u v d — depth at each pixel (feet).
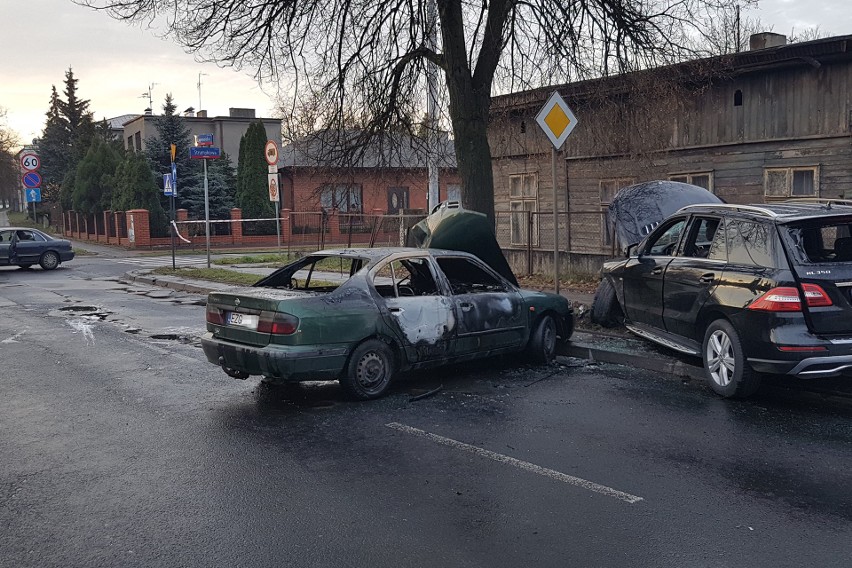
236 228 123.24
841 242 21.77
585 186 56.08
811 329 19.86
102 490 15.31
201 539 12.96
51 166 220.84
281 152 139.33
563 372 26.27
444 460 17.06
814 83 42.63
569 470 16.33
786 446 17.83
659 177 50.96
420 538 12.94
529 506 14.34
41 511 14.23
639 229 38.09
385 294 24.07
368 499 14.76
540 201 59.77
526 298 26.99
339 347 21.56
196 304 48.88
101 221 138.00
